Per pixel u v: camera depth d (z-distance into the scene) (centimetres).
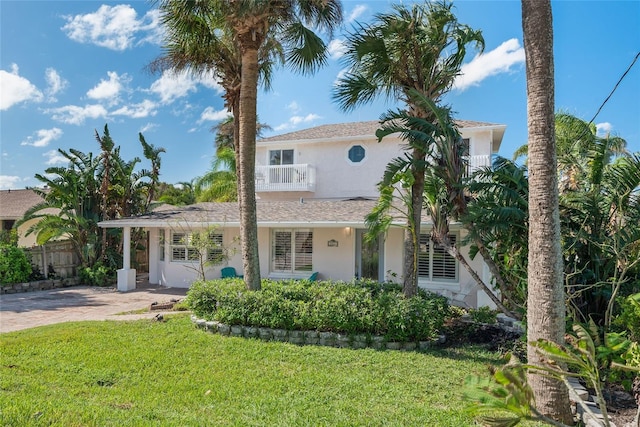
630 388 548
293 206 1773
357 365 714
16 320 1142
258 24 993
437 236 947
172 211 1950
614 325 678
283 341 878
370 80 970
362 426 472
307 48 1115
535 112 523
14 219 2734
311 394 575
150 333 930
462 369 691
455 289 1378
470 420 483
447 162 858
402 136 888
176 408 525
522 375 270
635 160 761
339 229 1593
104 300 1504
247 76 1021
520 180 866
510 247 904
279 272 1662
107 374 651
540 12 520
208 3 1004
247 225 1022
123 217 2083
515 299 945
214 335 915
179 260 1855
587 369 290
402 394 580
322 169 2089
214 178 2719
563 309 502
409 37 890
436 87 934
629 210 789
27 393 548
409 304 849
